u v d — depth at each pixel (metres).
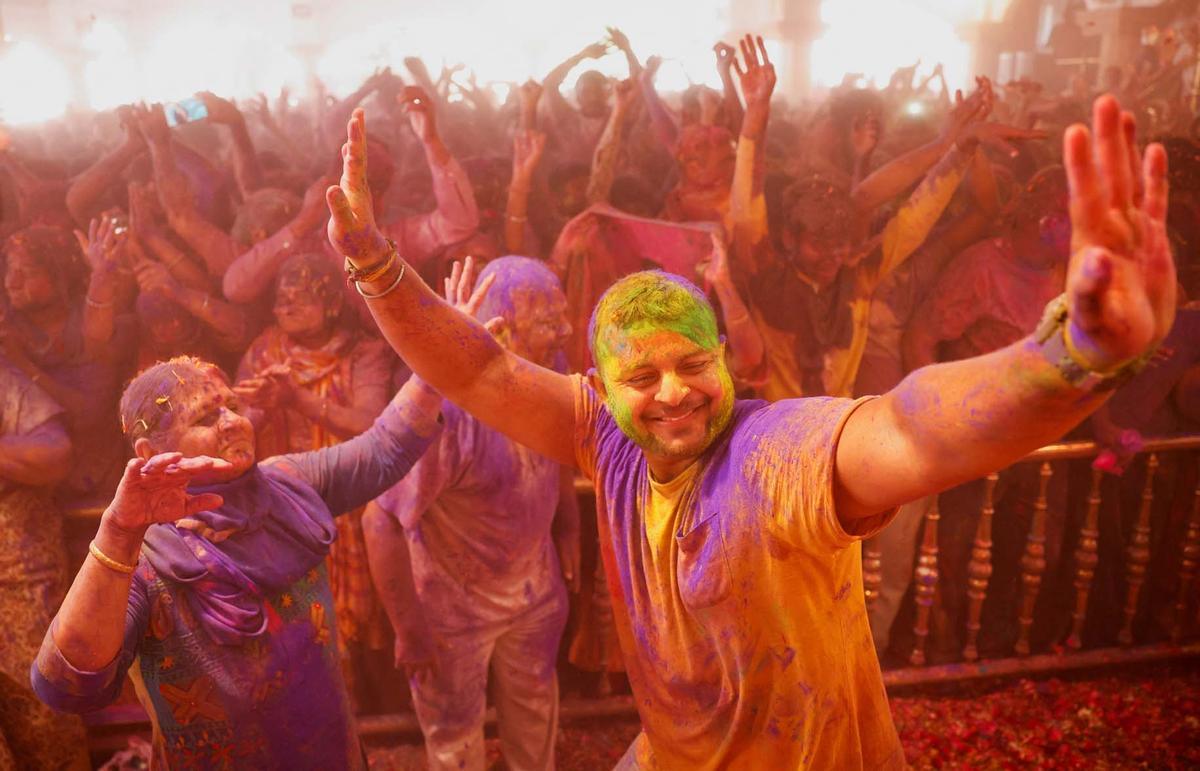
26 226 3.68
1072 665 3.59
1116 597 3.75
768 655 1.36
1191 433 3.54
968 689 3.59
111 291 2.94
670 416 1.29
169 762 1.92
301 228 3.20
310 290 2.96
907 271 3.61
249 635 1.84
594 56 4.98
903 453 1.07
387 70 6.61
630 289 1.28
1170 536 3.70
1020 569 3.65
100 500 3.07
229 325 3.24
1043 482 3.44
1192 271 3.66
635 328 1.26
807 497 1.19
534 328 2.54
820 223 3.22
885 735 1.54
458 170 3.14
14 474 2.73
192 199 3.43
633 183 4.09
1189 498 3.65
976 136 3.31
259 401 2.71
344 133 6.26
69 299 3.15
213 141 5.84
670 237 3.35
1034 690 3.55
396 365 3.17
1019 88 6.70
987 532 3.47
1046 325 0.90
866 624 1.47
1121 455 3.38
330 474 2.12
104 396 3.08
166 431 1.86
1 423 2.77
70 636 1.62
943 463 1.03
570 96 9.24
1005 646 3.68
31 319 3.01
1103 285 0.82
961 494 3.54
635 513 1.45
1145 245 0.86
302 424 3.11
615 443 1.50
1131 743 3.25
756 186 3.34
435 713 2.76
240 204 4.37
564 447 1.57
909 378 1.10
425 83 6.98
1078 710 3.43
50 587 2.81
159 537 1.83
